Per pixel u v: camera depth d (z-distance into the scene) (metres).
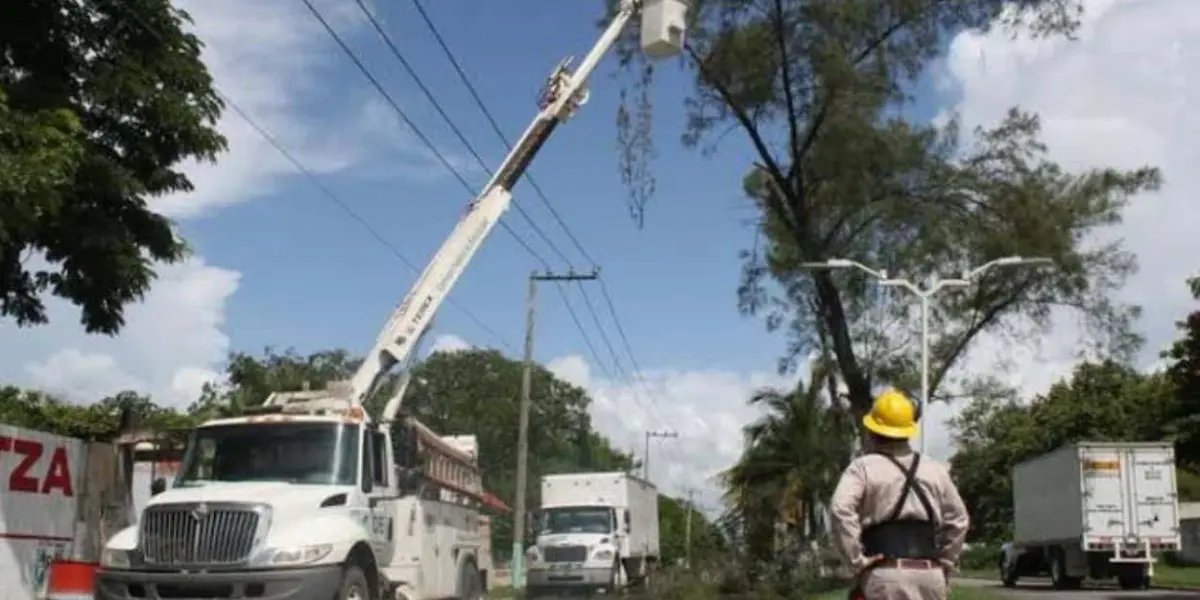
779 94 33.00
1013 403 40.62
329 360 42.78
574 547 36.97
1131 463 36.69
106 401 31.84
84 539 17.62
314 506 14.46
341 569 14.05
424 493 17.94
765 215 36.03
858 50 32.88
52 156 13.71
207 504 13.80
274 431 15.52
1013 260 30.83
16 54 16.14
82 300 17.55
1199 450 43.69
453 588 18.80
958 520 6.66
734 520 39.22
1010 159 35.38
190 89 17.06
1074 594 33.66
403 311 18.42
